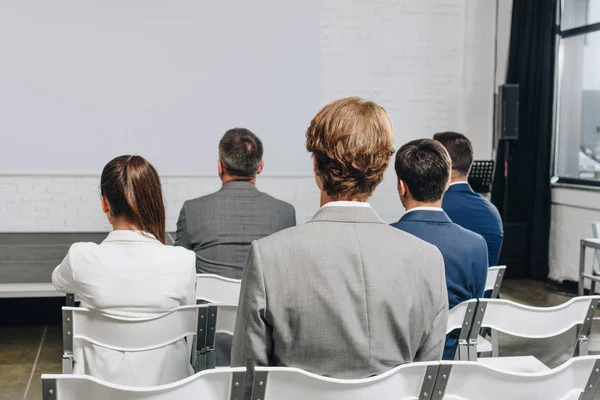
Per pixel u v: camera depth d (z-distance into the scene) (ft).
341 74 18.94
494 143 19.76
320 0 18.35
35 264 13.57
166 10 17.47
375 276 3.88
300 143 18.56
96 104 17.31
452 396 4.24
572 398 4.51
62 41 16.97
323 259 3.84
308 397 3.88
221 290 7.11
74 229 17.48
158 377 5.78
